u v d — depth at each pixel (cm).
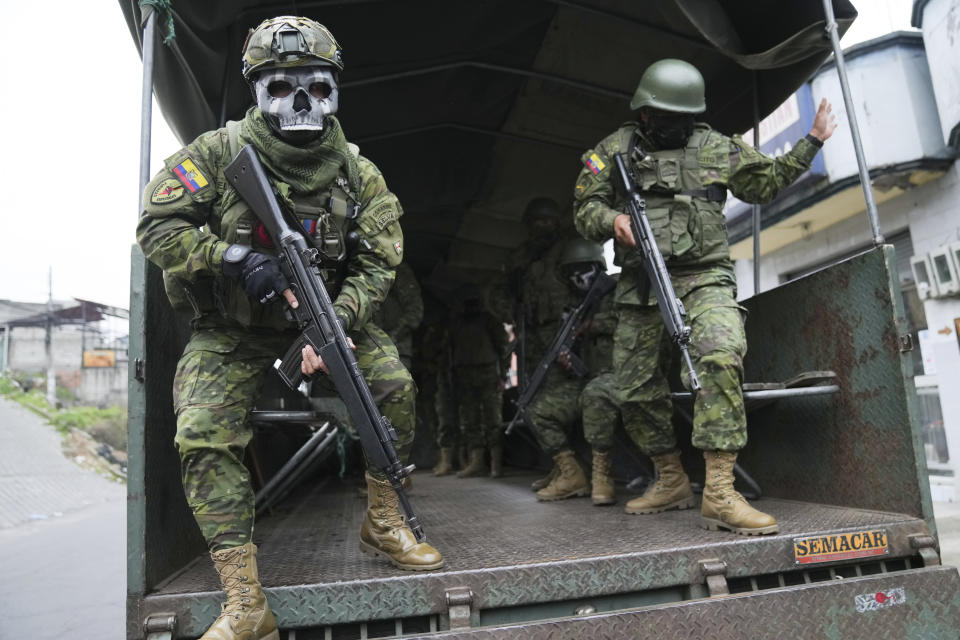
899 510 258
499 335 648
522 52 396
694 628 206
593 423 382
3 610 623
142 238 211
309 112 213
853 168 890
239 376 219
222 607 195
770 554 228
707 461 275
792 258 1158
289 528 341
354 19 355
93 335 4322
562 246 510
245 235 217
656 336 325
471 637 192
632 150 318
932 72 841
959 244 826
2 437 2495
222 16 312
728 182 312
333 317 207
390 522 232
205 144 221
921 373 927
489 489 511
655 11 363
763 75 396
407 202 547
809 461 309
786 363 327
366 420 204
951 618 224
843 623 216
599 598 216
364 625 201
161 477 217
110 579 753
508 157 506
